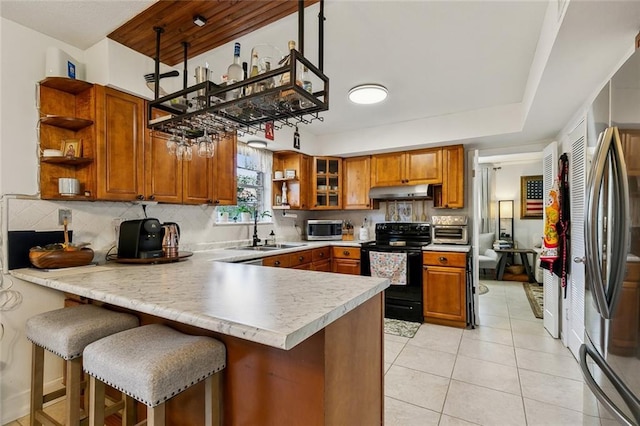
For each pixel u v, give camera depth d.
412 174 4.08
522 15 1.83
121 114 2.18
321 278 1.66
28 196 1.98
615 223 1.16
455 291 3.44
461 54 2.27
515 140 3.61
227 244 3.53
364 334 1.42
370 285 1.48
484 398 2.07
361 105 3.31
